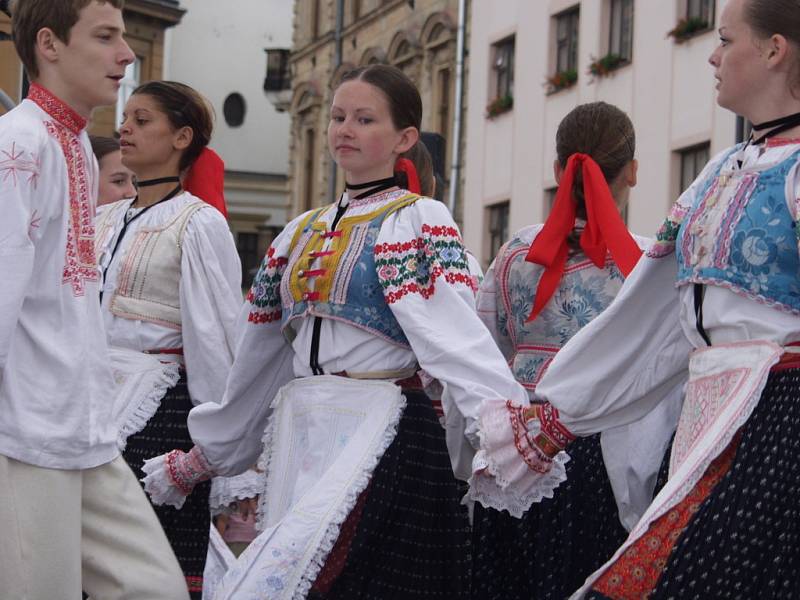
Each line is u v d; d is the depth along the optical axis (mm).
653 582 3951
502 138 28453
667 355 4535
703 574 3820
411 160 6066
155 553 4500
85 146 4605
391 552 4836
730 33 4145
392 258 4902
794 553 3836
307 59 40406
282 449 5016
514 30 28125
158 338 6121
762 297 3969
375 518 4773
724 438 3887
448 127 31688
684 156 23047
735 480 3863
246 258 52562
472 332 4805
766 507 3818
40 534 4293
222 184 6574
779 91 4098
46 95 4535
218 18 52875
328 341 4977
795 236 3938
